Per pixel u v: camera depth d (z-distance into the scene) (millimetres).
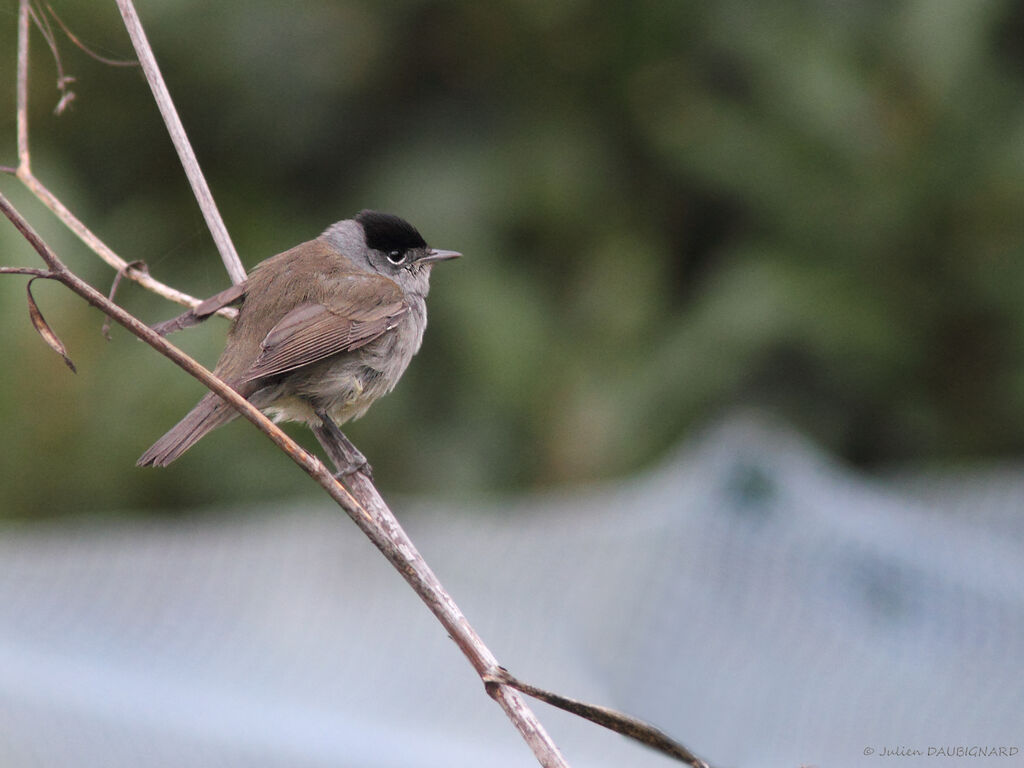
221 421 7184
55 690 7520
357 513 5586
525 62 13273
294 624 8242
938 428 12508
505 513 10805
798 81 12836
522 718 5453
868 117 12898
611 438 11766
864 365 12430
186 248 12156
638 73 13328
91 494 11055
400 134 13219
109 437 11047
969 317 12648
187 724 7422
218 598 8266
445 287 12172
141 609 8203
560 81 13305
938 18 12883
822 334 12195
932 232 12805
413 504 11594
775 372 12578
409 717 7719
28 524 10961
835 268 12734
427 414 12094
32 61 12336
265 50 12805
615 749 7672
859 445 12617
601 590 8281
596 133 13133
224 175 12867
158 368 11141
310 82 12938
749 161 12781
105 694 7535
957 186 12750
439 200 12500
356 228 9203
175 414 11070
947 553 8367
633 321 12344
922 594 8070
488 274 12203
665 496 8906
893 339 12422
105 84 12531
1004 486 9406
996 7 13141
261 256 12188
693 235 13227
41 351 11031
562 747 7629
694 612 8164
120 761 7148
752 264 12469
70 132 12562
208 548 8805
